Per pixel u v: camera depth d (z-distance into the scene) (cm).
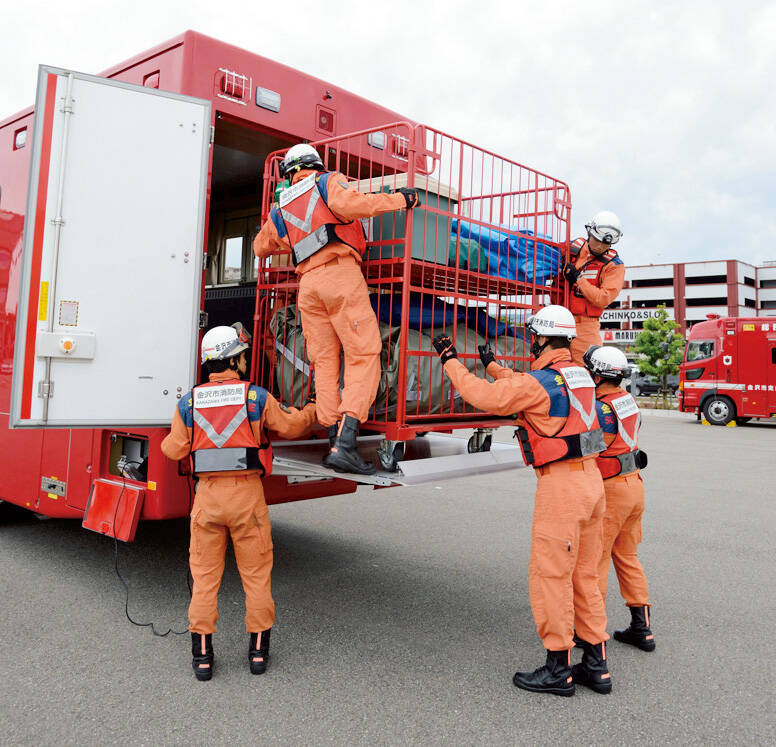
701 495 883
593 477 343
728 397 1942
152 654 368
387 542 631
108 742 277
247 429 341
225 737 283
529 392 331
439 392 409
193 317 421
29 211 368
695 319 6575
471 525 706
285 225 394
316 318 386
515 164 463
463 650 385
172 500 427
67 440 490
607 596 496
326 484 512
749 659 379
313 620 428
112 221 393
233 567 539
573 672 347
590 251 515
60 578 495
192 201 421
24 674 339
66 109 379
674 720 307
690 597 484
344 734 288
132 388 400
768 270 6831
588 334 521
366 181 431
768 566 560
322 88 511
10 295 523
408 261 376
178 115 416
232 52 457
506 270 454
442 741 284
